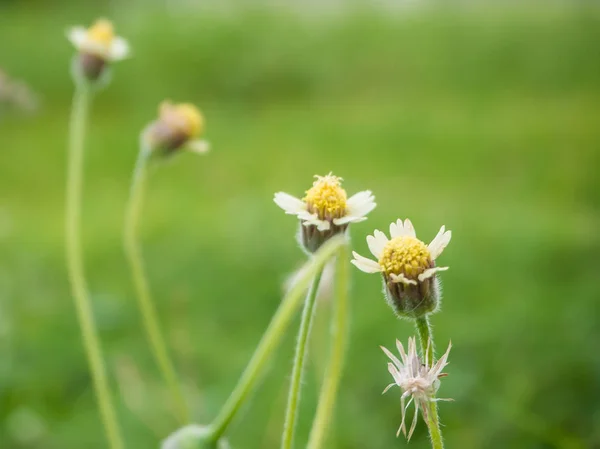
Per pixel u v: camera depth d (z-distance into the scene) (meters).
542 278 0.48
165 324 0.43
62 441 0.33
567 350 0.36
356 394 0.34
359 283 0.45
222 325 0.43
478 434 0.31
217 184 0.76
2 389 0.36
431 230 0.57
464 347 0.37
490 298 0.44
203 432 0.19
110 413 0.25
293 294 0.18
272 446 0.32
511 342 0.37
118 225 0.63
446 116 1.02
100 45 0.28
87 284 0.49
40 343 0.40
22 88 0.51
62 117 1.10
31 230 0.62
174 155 0.28
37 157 0.89
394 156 0.85
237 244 0.54
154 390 0.35
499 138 0.90
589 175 0.75
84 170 0.84
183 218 0.63
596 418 0.31
